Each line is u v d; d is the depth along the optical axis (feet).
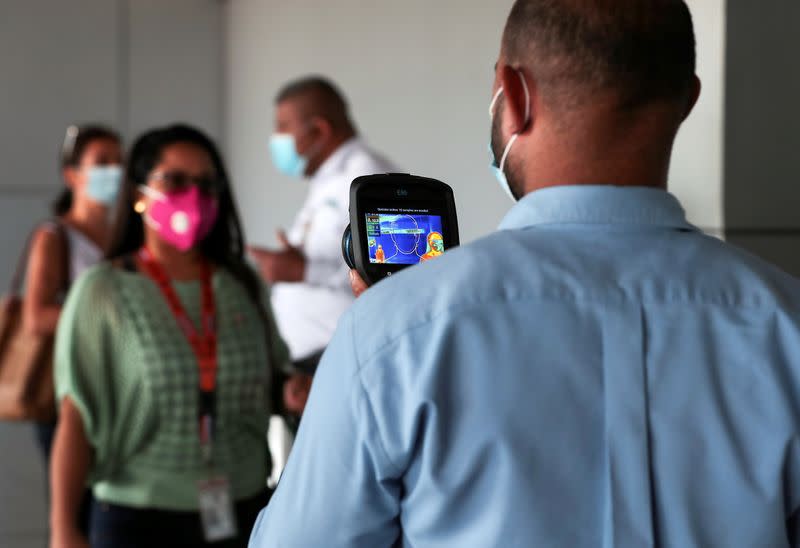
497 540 2.65
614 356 2.69
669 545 2.65
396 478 2.77
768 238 7.40
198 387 7.28
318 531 2.81
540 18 2.81
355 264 3.59
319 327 10.89
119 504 7.18
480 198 10.59
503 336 2.71
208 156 7.72
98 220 12.10
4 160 18.80
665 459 2.66
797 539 2.74
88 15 19.30
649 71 2.75
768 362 2.72
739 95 7.23
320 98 11.18
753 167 7.31
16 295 11.42
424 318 2.73
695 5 7.38
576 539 2.65
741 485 2.66
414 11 12.70
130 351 7.16
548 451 2.66
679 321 2.73
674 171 7.61
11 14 18.75
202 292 7.57
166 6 20.01
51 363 10.86
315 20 15.96
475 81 11.21
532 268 2.77
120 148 12.26
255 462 7.59
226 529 7.19
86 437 7.29
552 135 2.85
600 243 2.81
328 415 2.80
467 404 2.68
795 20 7.40
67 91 19.21
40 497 16.92
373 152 11.25
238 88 19.65
